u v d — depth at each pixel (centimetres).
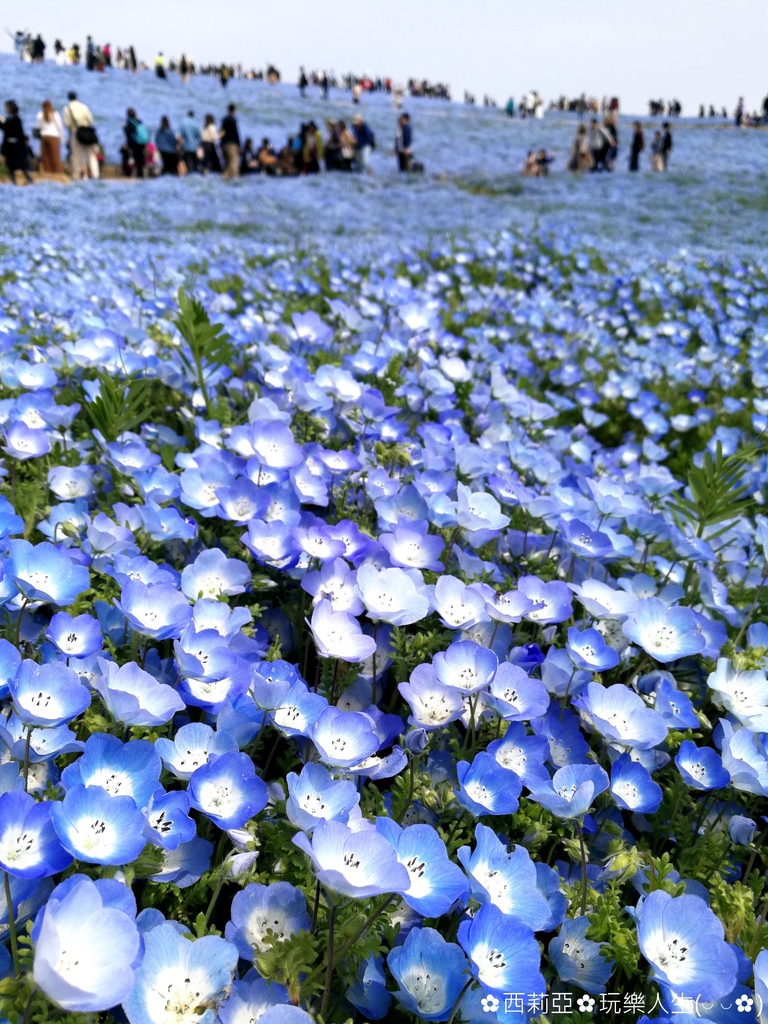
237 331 420
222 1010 106
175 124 2959
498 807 139
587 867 151
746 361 736
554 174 2583
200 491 229
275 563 194
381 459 256
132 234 1195
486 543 253
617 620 212
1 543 175
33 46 4053
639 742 163
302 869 128
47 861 107
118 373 310
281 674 162
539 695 161
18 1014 99
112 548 194
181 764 139
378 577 174
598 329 734
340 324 525
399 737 168
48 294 568
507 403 376
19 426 227
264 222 1397
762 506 362
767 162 3073
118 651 176
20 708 117
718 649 215
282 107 3722
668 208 1984
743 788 161
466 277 871
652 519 259
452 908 134
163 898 130
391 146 3002
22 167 1755
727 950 117
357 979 121
